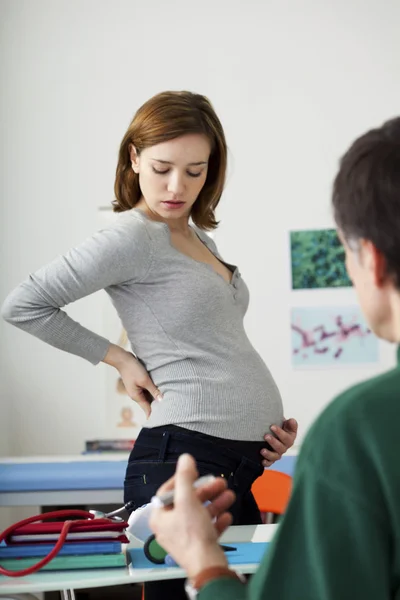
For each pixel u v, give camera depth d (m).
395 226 0.80
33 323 1.79
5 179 4.28
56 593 3.52
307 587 0.75
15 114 4.30
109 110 4.29
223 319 1.79
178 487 0.91
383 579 0.73
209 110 1.86
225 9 4.28
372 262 0.83
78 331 1.82
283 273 4.21
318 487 0.74
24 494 3.33
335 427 0.75
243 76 4.28
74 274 1.73
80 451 4.18
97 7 4.30
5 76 4.31
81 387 4.20
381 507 0.73
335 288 4.20
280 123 4.26
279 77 4.27
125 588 3.89
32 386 4.20
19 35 4.31
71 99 4.30
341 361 4.17
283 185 4.24
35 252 4.27
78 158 4.29
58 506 3.99
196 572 0.87
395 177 0.81
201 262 1.82
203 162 1.83
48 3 4.31
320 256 4.21
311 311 4.19
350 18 4.27
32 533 1.35
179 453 1.70
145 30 4.29
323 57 4.27
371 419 0.74
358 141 0.86
